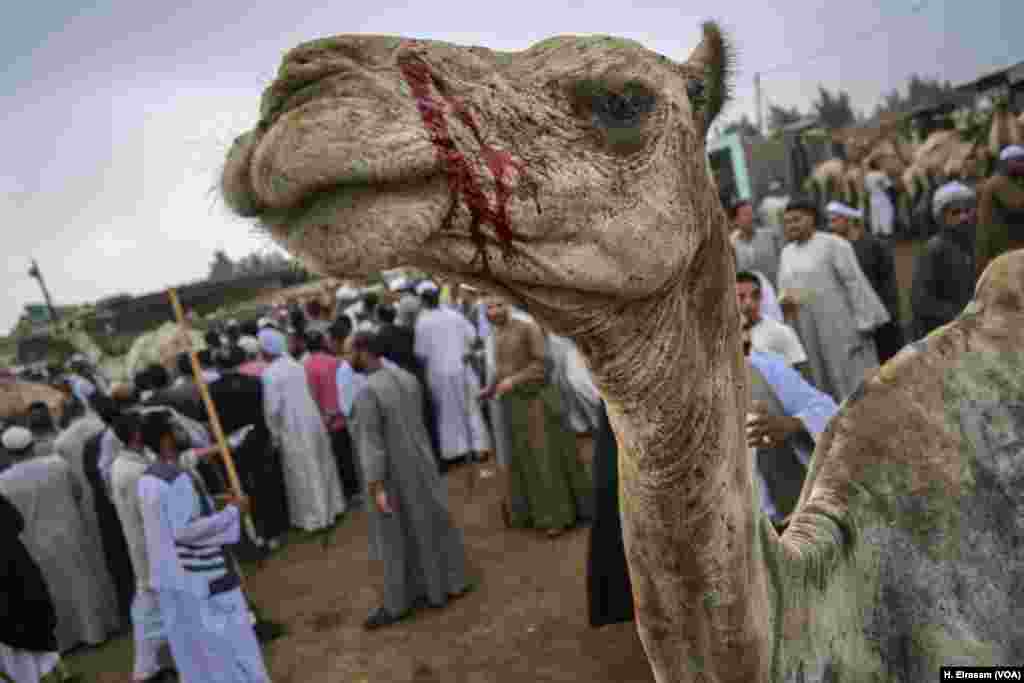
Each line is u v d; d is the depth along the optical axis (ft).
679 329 4.80
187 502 15.92
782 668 5.20
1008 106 47.29
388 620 21.03
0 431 32.35
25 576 18.20
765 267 30.68
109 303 74.18
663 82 4.80
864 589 6.21
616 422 5.00
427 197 3.57
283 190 3.31
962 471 6.78
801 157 66.54
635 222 4.33
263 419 29.12
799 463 12.11
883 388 7.26
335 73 3.44
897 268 51.24
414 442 21.02
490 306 25.05
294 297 73.82
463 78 3.91
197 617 15.71
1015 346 7.15
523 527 25.99
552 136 4.12
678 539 4.87
